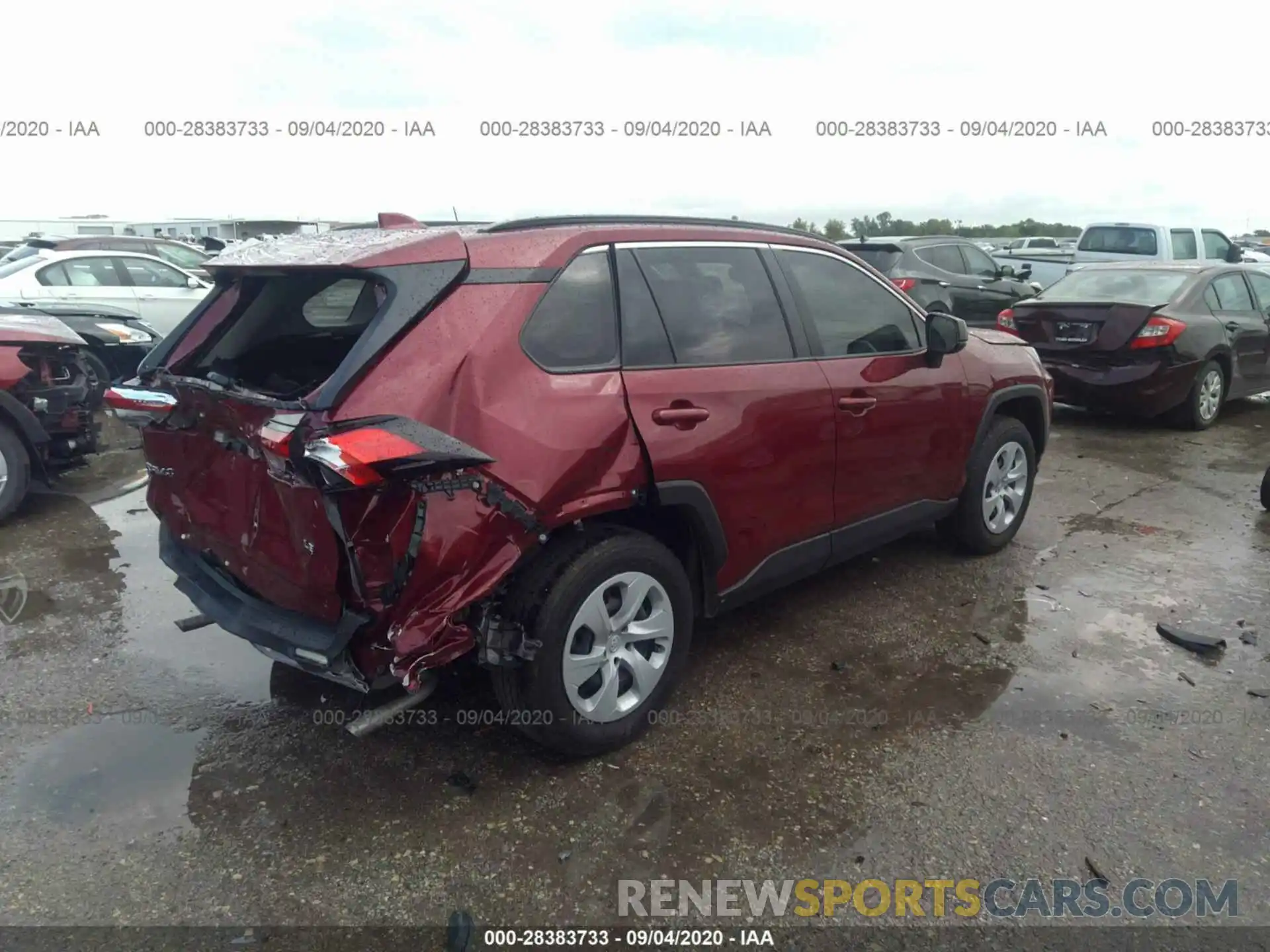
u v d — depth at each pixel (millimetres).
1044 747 3303
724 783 3098
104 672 3871
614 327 3227
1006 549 5305
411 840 2822
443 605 2727
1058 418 9352
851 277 4211
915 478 4426
